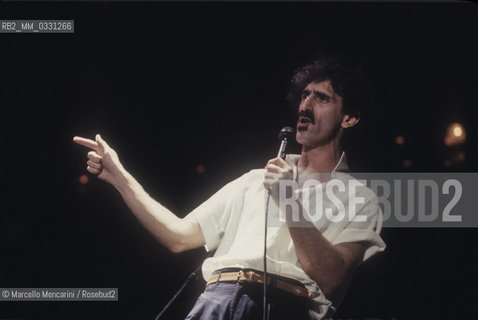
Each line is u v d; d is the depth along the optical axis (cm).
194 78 2109
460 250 2150
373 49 1903
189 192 2209
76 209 2119
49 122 2106
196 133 2202
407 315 2109
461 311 2133
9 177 2092
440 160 2120
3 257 2059
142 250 2117
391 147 2089
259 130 2150
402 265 2159
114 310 2062
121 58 2058
